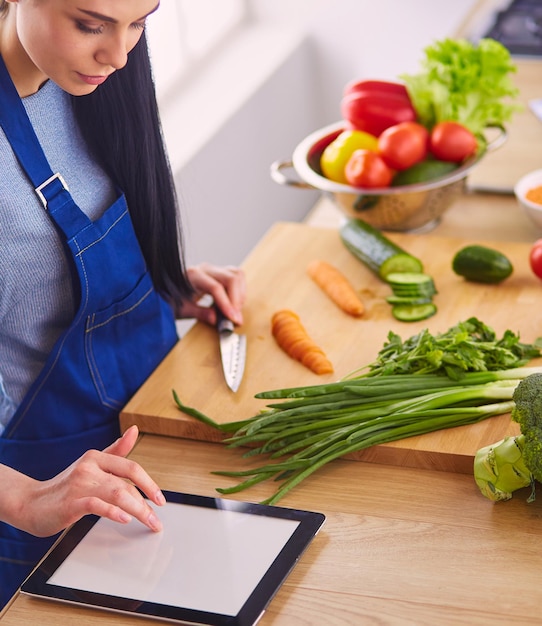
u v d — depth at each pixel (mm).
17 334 1487
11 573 1603
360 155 1875
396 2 3248
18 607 1132
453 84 1940
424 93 1940
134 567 1160
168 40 2928
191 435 1440
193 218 2672
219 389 1517
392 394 1380
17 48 1354
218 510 1241
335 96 3465
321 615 1089
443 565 1149
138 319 1599
